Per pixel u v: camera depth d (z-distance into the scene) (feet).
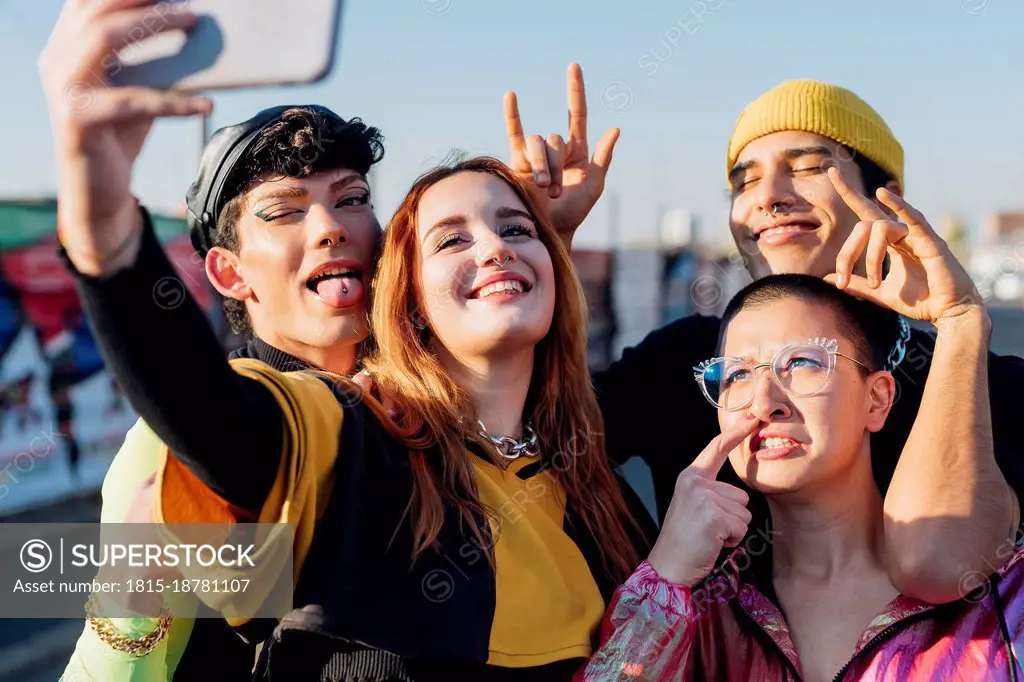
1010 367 6.63
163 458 4.66
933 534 5.28
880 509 5.99
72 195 3.84
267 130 6.45
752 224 7.82
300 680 5.01
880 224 5.66
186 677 5.88
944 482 5.38
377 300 6.13
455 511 5.38
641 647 5.24
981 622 5.42
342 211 6.63
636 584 5.43
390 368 5.99
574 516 6.18
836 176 5.89
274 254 6.46
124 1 3.41
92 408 25.31
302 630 4.71
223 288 6.93
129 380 4.20
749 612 5.77
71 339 24.75
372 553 4.99
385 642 4.73
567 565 5.81
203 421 4.26
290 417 4.76
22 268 23.45
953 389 5.56
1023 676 5.21
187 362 4.21
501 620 5.18
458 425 5.77
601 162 7.91
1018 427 6.24
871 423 5.93
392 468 5.36
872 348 5.96
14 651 16.65
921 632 5.41
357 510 5.03
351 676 4.88
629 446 8.04
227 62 3.22
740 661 5.77
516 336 5.83
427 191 6.17
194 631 5.93
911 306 5.84
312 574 4.84
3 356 22.85
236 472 4.46
